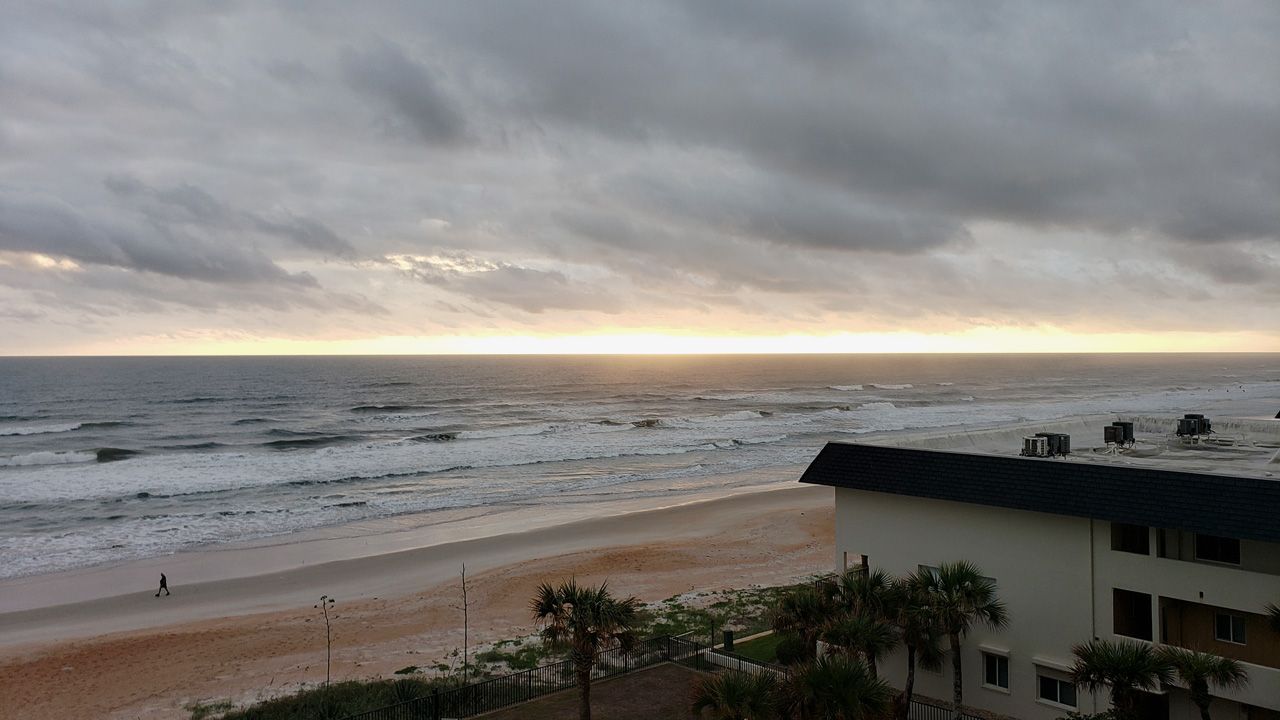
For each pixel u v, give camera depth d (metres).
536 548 46.72
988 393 184.00
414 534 50.00
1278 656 17.75
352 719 21.66
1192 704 18.67
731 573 41.81
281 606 36.91
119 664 29.80
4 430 102.00
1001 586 20.48
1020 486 19.75
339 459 78.75
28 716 25.55
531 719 22.17
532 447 88.19
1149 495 17.83
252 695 26.66
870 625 18.72
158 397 156.12
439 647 31.30
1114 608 18.91
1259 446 25.73
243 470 72.00
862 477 22.80
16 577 40.94
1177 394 179.25
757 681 16.27
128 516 54.00
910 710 20.47
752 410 135.88
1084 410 132.50
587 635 20.50
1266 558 17.42
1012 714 20.22
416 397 162.38
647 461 79.31
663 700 23.39
